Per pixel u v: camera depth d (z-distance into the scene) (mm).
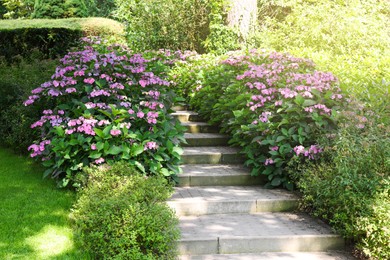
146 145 5633
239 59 7781
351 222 4594
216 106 7352
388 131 5227
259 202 5434
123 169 5242
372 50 9625
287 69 6953
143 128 5918
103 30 12867
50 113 5938
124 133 5562
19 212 5066
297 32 10469
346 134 5367
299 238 4668
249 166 6566
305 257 4535
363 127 5480
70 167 5594
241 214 5379
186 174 6152
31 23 12711
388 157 4805
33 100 6234
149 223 4184
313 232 4793
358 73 7504
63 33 12023
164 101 6684
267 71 6645
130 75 6297
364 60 8539
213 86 8125
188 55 10000
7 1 19172
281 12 13250
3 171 6488
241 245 4590
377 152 4914
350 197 4574
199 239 4539
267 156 6141
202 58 9672
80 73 5930
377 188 4617
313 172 5301
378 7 11953
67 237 4535
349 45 10039
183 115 8281
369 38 10156
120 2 12602
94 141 5664
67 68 6105
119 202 4379
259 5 13039
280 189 5961
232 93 7270
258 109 6348
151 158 5789
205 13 12281
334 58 8953
